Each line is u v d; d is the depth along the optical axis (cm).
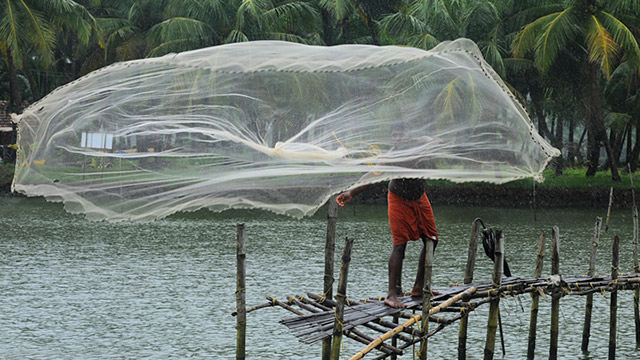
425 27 3362
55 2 3198
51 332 1209
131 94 717
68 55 4309
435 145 765
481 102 772
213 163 725
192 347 1144
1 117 3678
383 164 754
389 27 3347
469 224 2653
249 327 1256
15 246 2011
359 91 750
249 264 1798
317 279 1619
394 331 779
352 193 879
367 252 2000
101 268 1731
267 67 726
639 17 3209
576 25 3086
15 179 700
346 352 1139
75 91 716
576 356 1132
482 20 3416
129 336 1195
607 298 1504
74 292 1484
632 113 3650
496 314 940
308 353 1122
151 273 1684
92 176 710
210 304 1405
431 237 855
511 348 1170
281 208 739
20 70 4562
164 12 3703
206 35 3344
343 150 747
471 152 772
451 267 1777
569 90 3662
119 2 4112
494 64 3188
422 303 829
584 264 1809
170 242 2145
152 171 719
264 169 734
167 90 721
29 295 1451
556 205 3303
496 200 3312
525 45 3088
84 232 2311
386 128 751
